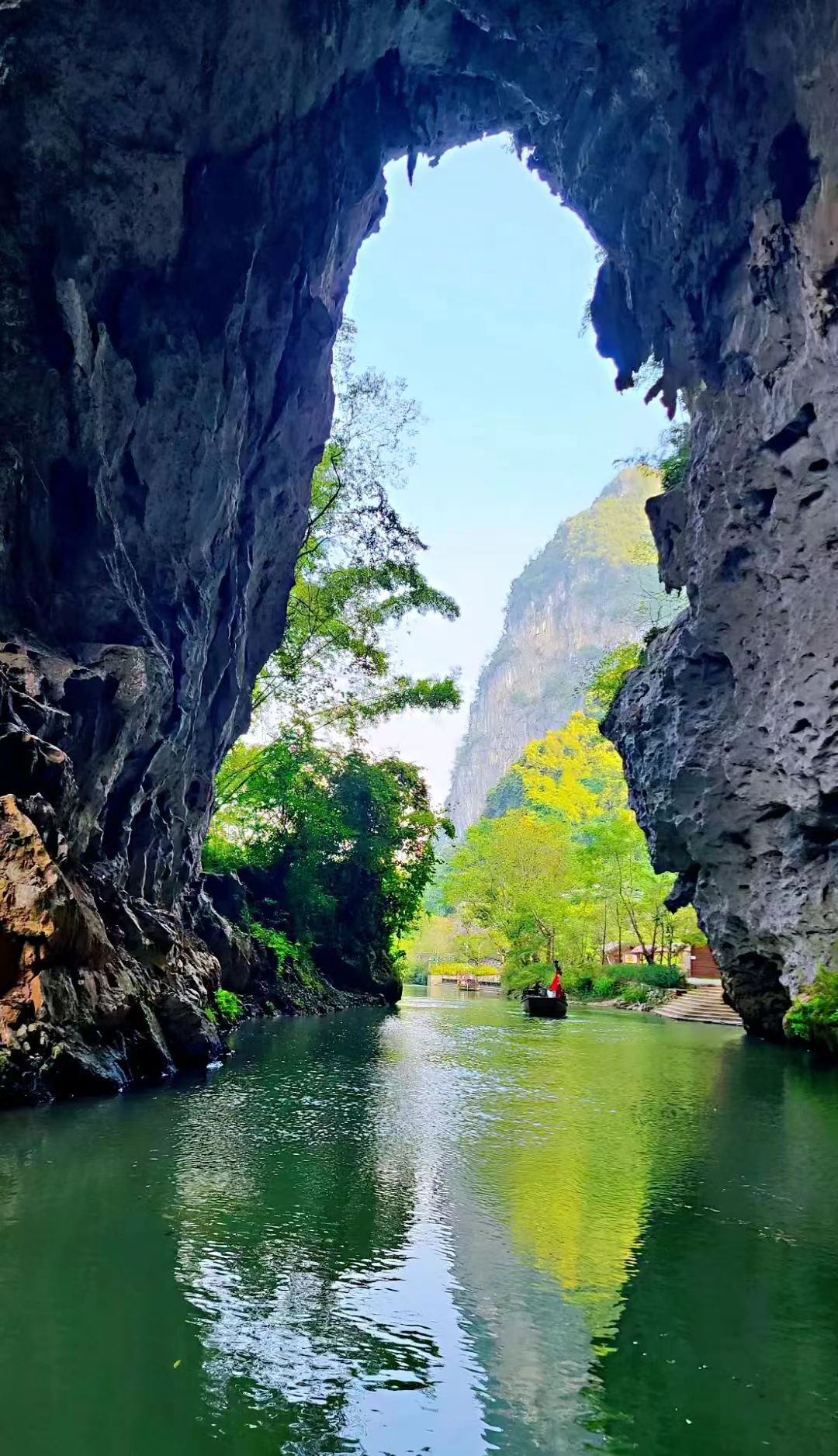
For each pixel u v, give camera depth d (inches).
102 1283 199.8
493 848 2107.5
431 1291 205.9
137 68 492.4
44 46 461.4
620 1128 399.5
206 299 586.2
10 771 407.5
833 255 588.7
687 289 829.2
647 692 953.5
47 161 482.0
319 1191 278.1
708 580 823.1
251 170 586.6
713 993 1370.6
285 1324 184.7
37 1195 259.1
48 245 490.3
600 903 1980.8
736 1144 370.3
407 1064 592.4
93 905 478.0
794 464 703.1
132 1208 252.1
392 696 1311.5
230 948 903.7
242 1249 225.9
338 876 1368.1
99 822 548.1
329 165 692.7
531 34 742.5
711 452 824.9
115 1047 450.6
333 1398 157.3
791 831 776.9
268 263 649.6
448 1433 148.0
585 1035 880.3
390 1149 339.6
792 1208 279.6
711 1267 227.9
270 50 553.6
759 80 664.4
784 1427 154.1
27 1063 381.7
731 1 666.8
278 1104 417.4
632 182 838.5
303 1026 860.6
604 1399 161.2
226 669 751.1
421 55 786.2
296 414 776.9
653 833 931.3
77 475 520.1
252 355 674.2
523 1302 202.4
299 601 1197.7
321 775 1371.8
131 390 551.2
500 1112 427.2
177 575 621.6
